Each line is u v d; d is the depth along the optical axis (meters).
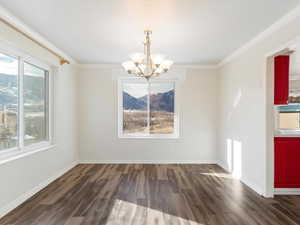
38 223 2.59
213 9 2.67
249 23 3.07
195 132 5.70
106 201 3.23
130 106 5.80
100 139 5.67
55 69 4.42
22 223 2.59
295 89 4.88
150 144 5.68
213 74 5.70
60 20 2.99
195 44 3.99
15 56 3.26
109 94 5.66
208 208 3.02
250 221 2.66
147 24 3.11
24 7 2.63
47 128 4.30
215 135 5.70
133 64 3.21
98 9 2.68
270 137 3.40
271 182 3.41
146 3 2.53
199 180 4.27
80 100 5.66
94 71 5.65
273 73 3.41
